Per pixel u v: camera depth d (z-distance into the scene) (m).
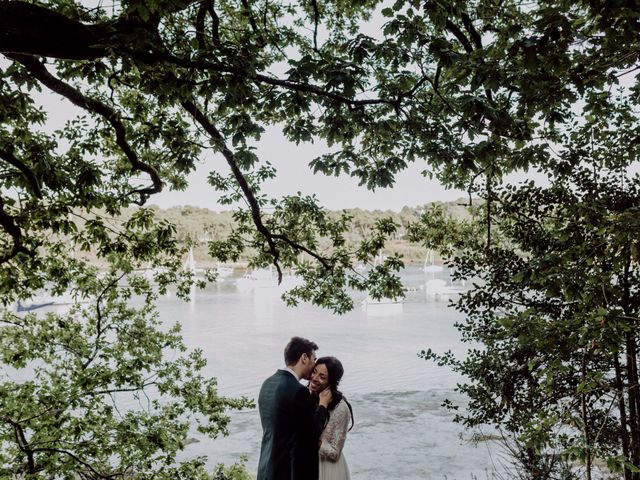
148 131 6.68
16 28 3.03
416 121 4.69
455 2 4.27
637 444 4.46
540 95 3.76
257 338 40.69
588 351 3.44
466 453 13.40
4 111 5.19
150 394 20.16
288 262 9.52
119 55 3.33
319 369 3.81
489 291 5.31
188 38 4.70
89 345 7.83
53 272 7.70
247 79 3.92
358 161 6.04
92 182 5.98
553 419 3.47
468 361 5.38
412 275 139.38
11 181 5.64
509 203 5.50
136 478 7.10
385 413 19.31
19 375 20.81
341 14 8.70
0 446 6.52
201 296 84.94
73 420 6.70
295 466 2.96
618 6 2.90
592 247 3.53
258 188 9.20
